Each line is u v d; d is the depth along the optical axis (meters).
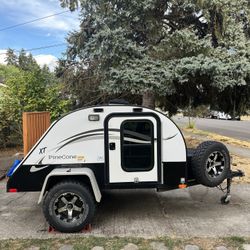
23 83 12.56
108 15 10.70
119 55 10.20
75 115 5.60
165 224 5.54
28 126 8.05
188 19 11.72
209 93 11.86
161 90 9.98
